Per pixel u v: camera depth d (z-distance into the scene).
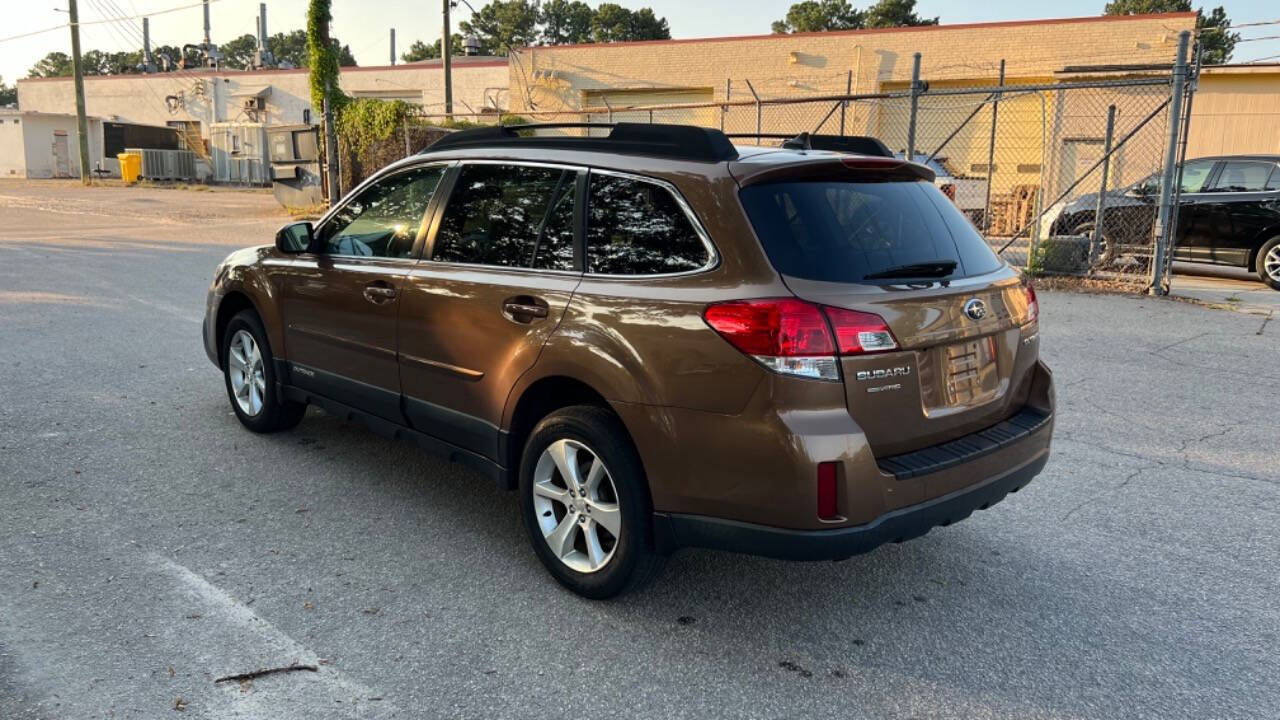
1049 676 3.07
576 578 3.53
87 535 4.00
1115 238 13.52
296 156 23.67
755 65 27.11
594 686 2.95
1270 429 5.97
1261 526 4.41
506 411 3.71
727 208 3.11
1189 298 11.24
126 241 16.41
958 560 4.00
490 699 2.87
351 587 3.59
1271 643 3.30
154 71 57.25
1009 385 3.59
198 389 6.47
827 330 2.87
